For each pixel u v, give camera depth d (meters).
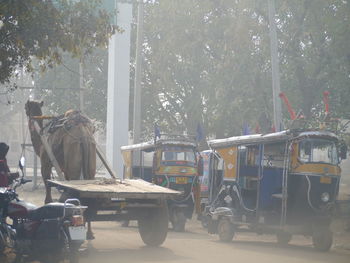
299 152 18.53
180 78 41.91
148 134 48.88
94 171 18.22
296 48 33.56
